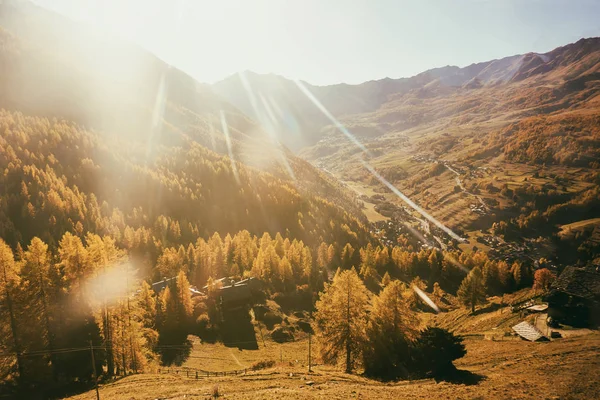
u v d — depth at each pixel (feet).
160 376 133.69
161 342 210.18
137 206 455.22
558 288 168.25
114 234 362.33
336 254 439.63
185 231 435.12
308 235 503.61
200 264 315.99
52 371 130.11
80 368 140.05
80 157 475.72
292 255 366.63
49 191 376.48
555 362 103.14
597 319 154.20
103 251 146.72
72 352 141.18
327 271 389.60
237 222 499.92
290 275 335.88
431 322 274.16
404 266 440.04
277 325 255.91
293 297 313.94
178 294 231.91
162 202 477.36
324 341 152.87
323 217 554.05
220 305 263.08
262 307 275.18
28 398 119.55
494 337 164.66
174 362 185.78
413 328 145.07
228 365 185.78
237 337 234.58
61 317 142.72
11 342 126.52
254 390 104.01
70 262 140.46
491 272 372.79
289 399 85.20
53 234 341.00
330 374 130.41
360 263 428.97
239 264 358.84
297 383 113.50
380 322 149.18
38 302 133.39
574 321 158.10
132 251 351.25
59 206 365.40
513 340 149.69
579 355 107.24
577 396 74.69
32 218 349.82
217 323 245.45
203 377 134.10
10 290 125.29
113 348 141.18
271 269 341.00
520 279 373.81
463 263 442.91
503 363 114.52
